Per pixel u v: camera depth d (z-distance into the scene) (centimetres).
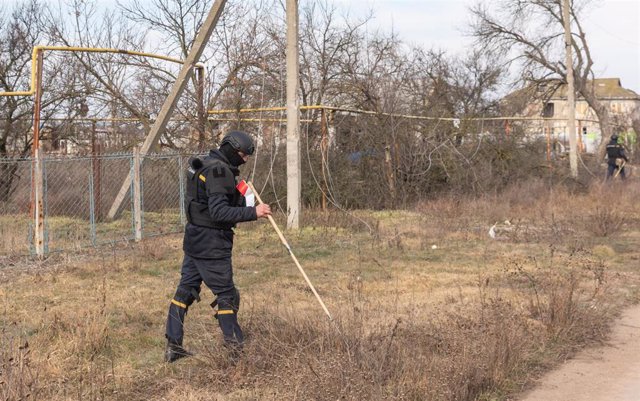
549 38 3017
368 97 1877
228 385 507
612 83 7181
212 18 1288
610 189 1941
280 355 529
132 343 607
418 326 633
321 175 1614
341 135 1708
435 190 1853
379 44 2231
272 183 1477
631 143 3588
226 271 555
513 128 2081
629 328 693
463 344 539
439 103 2333
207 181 542
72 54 1747
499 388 518
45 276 891
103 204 1383
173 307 566
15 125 1680
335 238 1227
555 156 2297
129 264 966
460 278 892
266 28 1764
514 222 1431
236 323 558
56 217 1379
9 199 1437
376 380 472
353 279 870
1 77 1747
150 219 1409
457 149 1923
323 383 462
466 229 1339
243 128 1609
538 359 589
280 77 1673
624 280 907
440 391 472
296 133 1341
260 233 1277
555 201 1756
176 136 1605
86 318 629
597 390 521
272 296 761
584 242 1205
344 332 540
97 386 500
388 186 1742
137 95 1694
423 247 1149
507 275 902
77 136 1709
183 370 541
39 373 500
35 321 661
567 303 678
